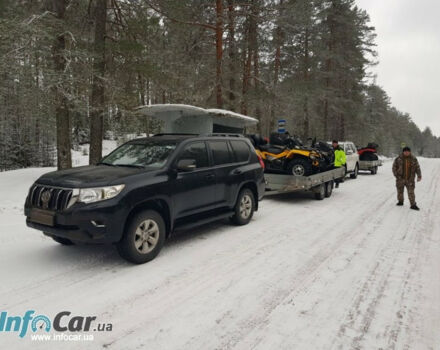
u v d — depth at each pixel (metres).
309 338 2.63
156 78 11.29
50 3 9.67
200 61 15.25
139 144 5.33
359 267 4.17
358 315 3.00
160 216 4.36
